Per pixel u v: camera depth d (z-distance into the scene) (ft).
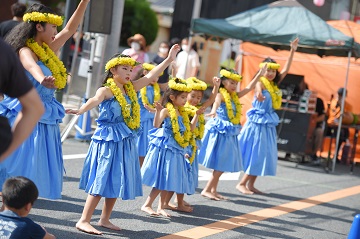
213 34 51.49
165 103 28.78
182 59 60.80
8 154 13.05
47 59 23.18
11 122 23.06
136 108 25.36
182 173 28.73
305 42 49.01
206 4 75.05
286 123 53.47
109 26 45.83
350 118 54.49
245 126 38.19
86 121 47.26
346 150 56.95
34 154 22.71
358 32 57.11
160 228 27.37
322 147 55.31
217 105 34.32
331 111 54.60
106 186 24.76
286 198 38.32
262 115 37.88
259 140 37.68
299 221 32.55
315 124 54.13
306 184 44.19
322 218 33.96
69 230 24.85
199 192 36.42
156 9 106.11
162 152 28.45
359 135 59.06
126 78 25.00
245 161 37.70
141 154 35.47
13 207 17.56
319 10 69.51
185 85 28.60
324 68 60.70
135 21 92.38
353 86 59.72
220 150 34.35
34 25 23.25
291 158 55.98
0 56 12.89
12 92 13.20
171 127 28.45
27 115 13.24
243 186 38.27
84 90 50.75
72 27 24.64
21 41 22.97
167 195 30.81
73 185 33.19
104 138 24.76
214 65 79.10
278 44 51.90
